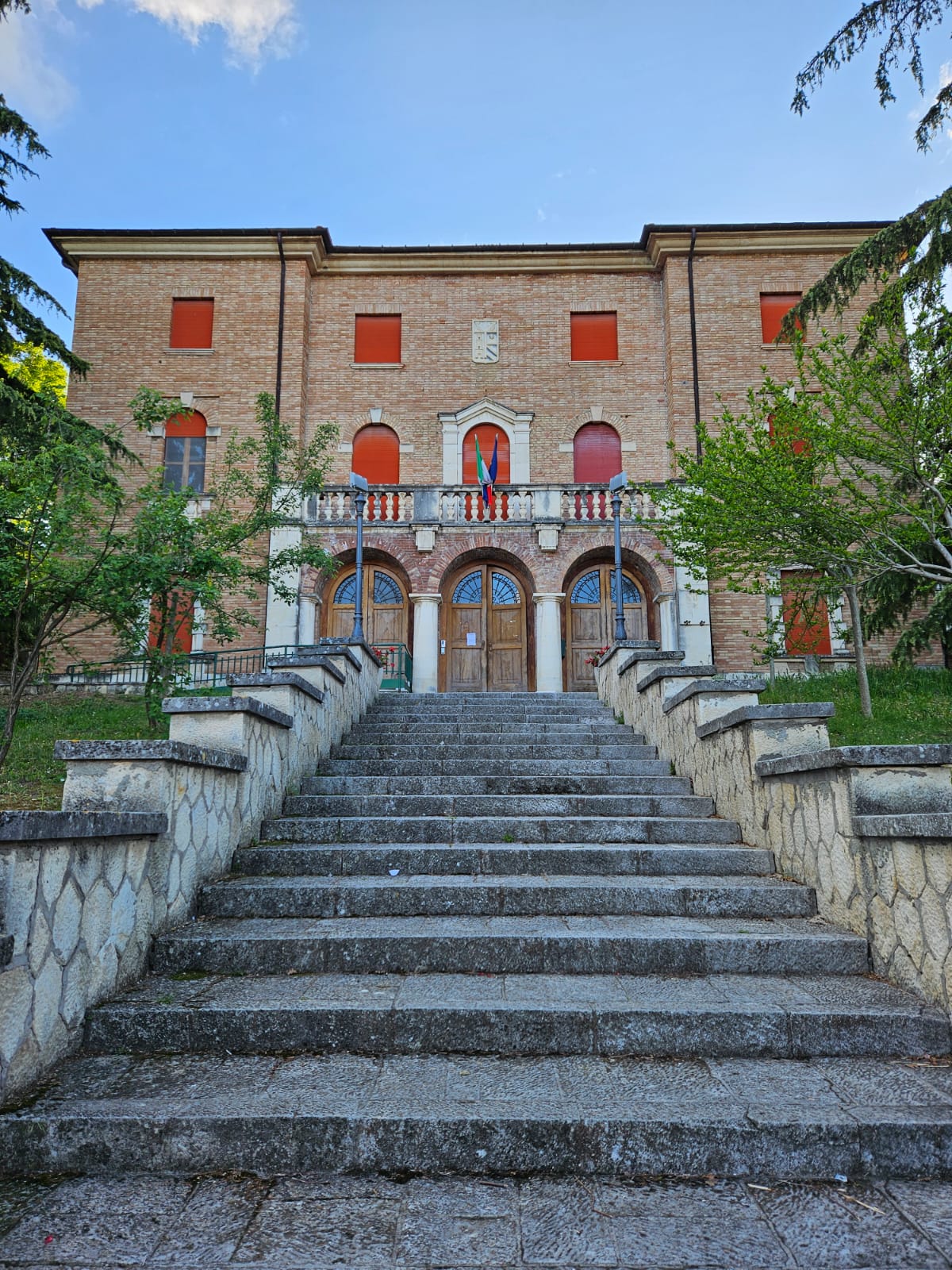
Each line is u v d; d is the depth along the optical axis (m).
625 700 10.39
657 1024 3.64
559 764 8.16
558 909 5.07
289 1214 2.67
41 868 3.41
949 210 11.80
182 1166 2.95
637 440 21.77
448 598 20.08
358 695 10.40
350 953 4.38
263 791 6.47
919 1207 2.71
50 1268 2.38
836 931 4.59
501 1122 2.96
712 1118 2.98
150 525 10.11
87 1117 2.99
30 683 13.23
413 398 22.06
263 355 21.59
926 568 12.39
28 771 8.95
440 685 19.69
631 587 20.19
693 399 21.20
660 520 14.50
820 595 13.27
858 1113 3.02
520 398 22.03
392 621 19.98
